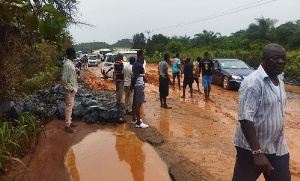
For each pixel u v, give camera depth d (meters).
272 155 3.01
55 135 6.59
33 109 7.35
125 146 6.30
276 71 2.95
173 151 6.11
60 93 8.88
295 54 22.44
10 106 6.94
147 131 7.34
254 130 2.83
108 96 11.70
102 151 5.97
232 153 6.04
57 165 5.17
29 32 4.45
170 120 8.51
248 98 2.86
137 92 7.53
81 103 8.48
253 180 3.11
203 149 6.25
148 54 57.91
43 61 13.18
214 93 13.46
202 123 8.24
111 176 4.91
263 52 3.01
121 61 9.12
